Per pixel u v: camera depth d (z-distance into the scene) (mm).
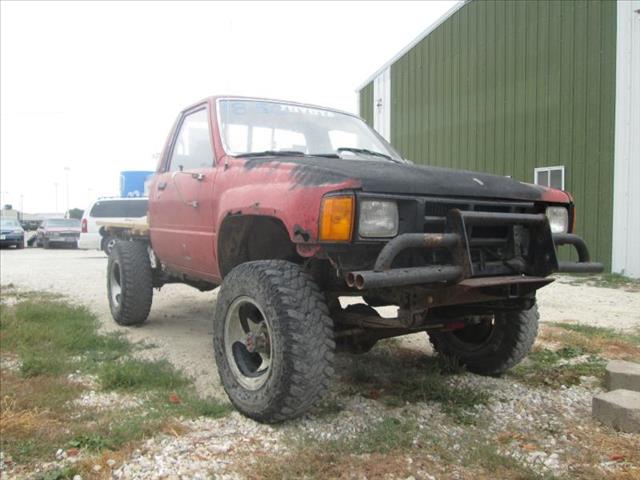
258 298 3189
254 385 3320
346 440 3018
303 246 3053
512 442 3084
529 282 3207
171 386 3977
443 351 4570
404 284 2811
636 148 10148
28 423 3203
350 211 2873
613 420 3297
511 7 12500
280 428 3207
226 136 4270
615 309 7164
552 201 3662
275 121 4543
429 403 3648
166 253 5156
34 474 2705
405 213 3037
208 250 4180
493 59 12992
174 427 3197
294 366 3020
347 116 5066
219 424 3291
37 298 7887
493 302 3672
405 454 2906
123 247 6016
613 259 10586
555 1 11523
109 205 17719
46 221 26766
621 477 2676
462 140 13906
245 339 3447
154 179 5383
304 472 2697
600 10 10688
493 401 3707
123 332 5809
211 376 4285
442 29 14398
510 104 12602
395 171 3178
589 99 10930
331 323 3139
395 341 5312
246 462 2809
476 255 3285
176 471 2721
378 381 4051
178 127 5164
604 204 10727
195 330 5938
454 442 3039
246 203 3400
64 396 3688
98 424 3230
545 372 4332
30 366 4258
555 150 11609
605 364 4531
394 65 16203
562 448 3018
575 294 8469
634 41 10109
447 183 3197
